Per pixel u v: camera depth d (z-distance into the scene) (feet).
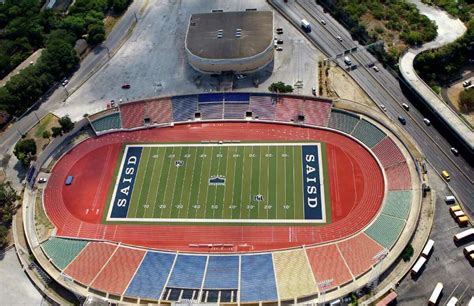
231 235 357.00
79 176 407.64
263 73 479.00
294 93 451.94
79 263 342.85
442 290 311.06
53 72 488.02
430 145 400.88
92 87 485.15
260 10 560.61
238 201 377.50
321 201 372.17
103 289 321.52
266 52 472.03
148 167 408.87
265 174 394.32
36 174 409.08
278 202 374.22
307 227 356.79
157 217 373.20
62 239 361.71
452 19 508.53
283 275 324.19
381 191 373.81
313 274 322.55
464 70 476.54
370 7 538.06
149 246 354.74
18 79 463.01
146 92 472.03
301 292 310.65
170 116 445.78
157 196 386.93
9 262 351.46
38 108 467.11
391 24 510.17
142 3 596.29
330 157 402.11
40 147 428.97
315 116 431.84
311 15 542.57
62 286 330.75
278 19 544.21
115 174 406.41
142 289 320.29
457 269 321.52
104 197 390.21
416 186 368.07
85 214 379.14
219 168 402.31
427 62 466.70
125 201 385.70
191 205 378.53
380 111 430.61
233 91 452.35
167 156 416.05
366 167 391.86
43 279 337.93
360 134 414.82
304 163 399.65
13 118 458.50
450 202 359.25
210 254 344.28
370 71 470.39
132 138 434.71
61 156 424.87
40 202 389.80
